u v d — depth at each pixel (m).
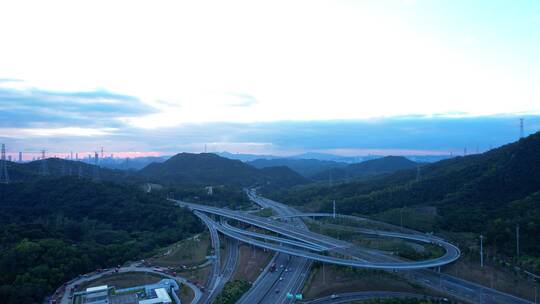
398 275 179.50
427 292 161.25
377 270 183.75
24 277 166.25
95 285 175.62
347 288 166.38
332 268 191.00
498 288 165.88
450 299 153.88
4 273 169.12
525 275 175.88
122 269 197.12
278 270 197.75
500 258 195.62
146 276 187.50
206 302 156.38
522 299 155.38
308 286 172.62
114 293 165.50
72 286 173.50
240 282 176.25
